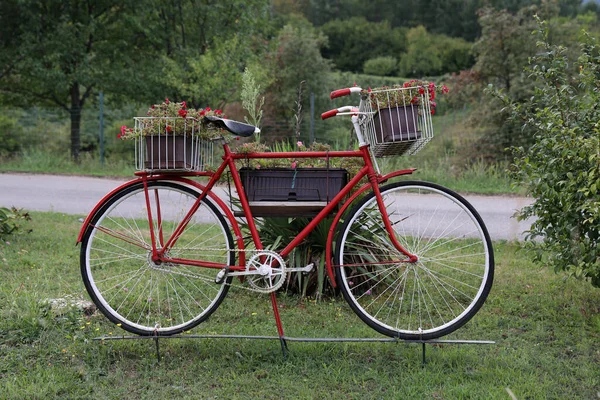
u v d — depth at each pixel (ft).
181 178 11.70
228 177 12.00
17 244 19.24
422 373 10.53
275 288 11.18
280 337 11.19
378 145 10.88
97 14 62.90
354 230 14.58
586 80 13.71
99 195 34.88
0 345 11.45
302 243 15.06
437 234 23.41
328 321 13.37
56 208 29.76
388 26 175.42
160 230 11.85
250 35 65.98
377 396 9.88
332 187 11.46
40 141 59.88
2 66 59.72
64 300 13.23
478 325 13.05
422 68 151.12
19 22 58.95
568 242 12.76
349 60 168.66
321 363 11.02
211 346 11.66
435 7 184.44
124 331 12.34
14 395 9.58
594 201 11.97
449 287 15.56
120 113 74.79
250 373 10.66
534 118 14.39
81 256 11.69
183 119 10.94
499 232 25.00
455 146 53.47
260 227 15.28
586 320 13.07
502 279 16.38
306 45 68.23
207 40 64.13
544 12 54.54
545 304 14.10
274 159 12.62
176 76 57.77
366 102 11.00
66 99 67.41
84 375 10.46
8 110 67.10
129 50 64.34
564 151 12.36
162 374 10.64
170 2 62.90
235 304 14.37
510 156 48.88
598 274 12.53
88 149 62.13
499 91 14.80
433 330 11.27
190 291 14.93
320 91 68.33
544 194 13.10
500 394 9.77
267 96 66.74
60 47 57.16
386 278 15.26
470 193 37.06
